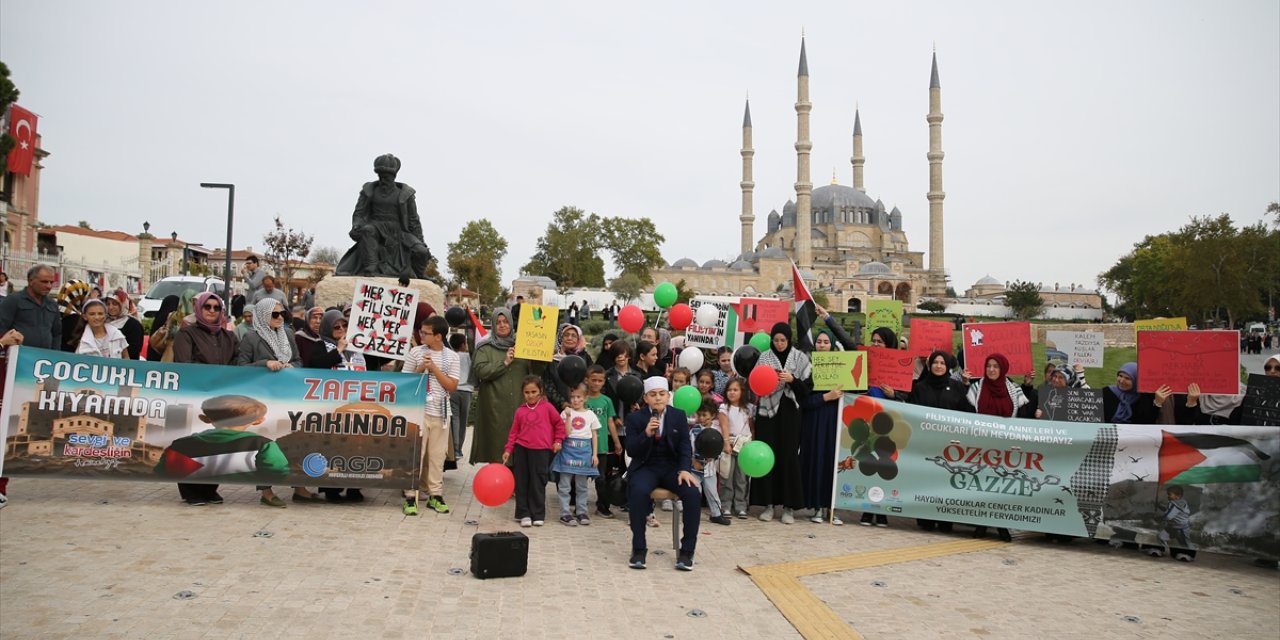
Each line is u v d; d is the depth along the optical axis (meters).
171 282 25.78
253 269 19.77
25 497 9.15
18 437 8.68
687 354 11.47
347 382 9.38
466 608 6.47
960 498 9.69
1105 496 9.23
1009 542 9.61
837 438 10.16
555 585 7.20
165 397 9.03
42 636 5.43
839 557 8.58
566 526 9.55
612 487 10.02
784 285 130.75
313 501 9.79
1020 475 9.52
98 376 8.91
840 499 10.12
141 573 6.78
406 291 9.63
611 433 10.20
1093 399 10.28
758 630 6.32
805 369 10.30
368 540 8.23
